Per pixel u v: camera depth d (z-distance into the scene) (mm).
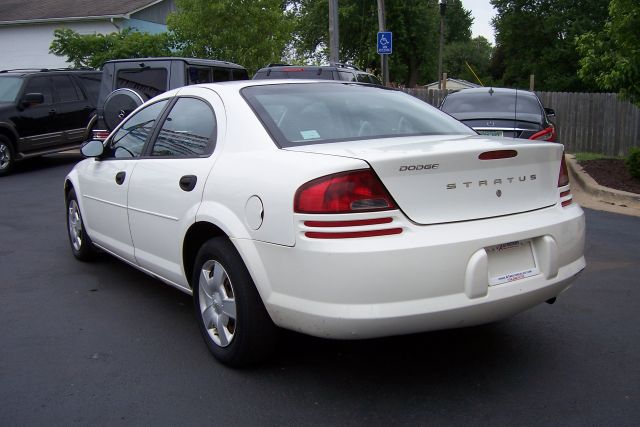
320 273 3178
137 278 5781
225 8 18062
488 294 3354
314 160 3348
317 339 4320
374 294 3133
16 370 3891
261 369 3883
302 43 34125
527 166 3668
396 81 35062
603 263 6113
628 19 9852
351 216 3158
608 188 9844
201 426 3248
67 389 3641
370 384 3688
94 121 13922
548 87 40469
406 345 4234
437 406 3430
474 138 4004
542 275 3611
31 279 5742
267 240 3428
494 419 3291
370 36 32688
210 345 4012
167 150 4605
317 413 3365
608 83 10203
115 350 4188
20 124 12719
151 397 3547
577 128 16391
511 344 4246
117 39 20188
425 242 3201
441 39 37031
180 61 10188
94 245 5879
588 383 3680
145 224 4652
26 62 27719
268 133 3824
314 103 4234
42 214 8719
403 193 3240
